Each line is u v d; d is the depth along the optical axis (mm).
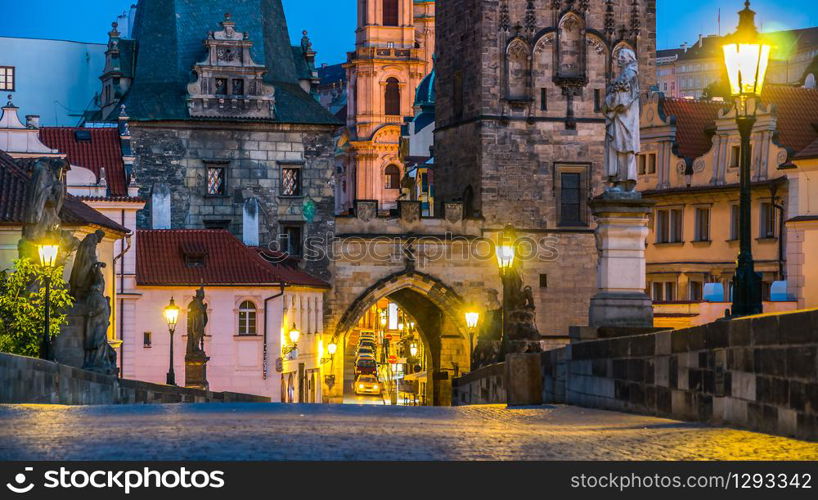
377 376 167000
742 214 30578
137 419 29797
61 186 60969
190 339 80188
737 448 23328
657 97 117750
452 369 133875
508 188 128500
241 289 108875
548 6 128625
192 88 123688
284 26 131625
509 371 43281
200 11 128750
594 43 129250
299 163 125938
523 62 128500
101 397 50469
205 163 123938
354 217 127312
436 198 136500
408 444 23969
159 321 106875
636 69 47344
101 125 123375
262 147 125062
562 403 41344
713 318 94750
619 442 24828
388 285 127812
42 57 139500
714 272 112188
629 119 47062
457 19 132250
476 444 24234
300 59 133000
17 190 79562
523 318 53219
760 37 32062
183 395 64188
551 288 128375
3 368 37656
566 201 129125
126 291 104625
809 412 23734
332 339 127062
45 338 51312
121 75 128125
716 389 28547
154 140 123312
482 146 127812
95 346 58281
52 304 57875
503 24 128250
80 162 111312
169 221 122562
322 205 126438
